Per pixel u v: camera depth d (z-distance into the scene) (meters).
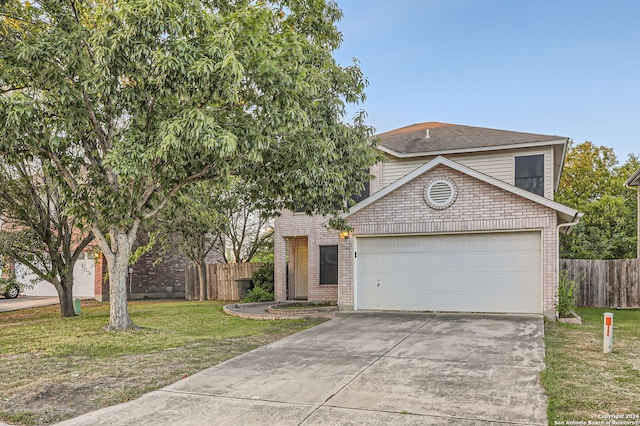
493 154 15.73
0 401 5.86
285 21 11.28
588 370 6.72
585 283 16.69
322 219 17.16
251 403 5.59
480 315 11.85
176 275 25.08
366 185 16.61
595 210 23.69
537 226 11.71
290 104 9.20
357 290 13.52
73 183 10.53
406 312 12.78
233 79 8.08
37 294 25.66
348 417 5.04
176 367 7.38
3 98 7.91
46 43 8.45
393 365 7.19
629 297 16.12
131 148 8.59
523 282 12.01
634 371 6.66
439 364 7.18
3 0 9.16
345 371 6.91
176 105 9.38
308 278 17.38
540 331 9.57
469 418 4.92
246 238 25.28
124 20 8.26
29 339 9.98
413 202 12.95
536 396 5.58
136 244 22.77
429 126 20.55
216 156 9.10
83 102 9.16
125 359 7.96
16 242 13.44
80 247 15.01
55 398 5.95
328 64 11.38
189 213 18.28
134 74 8.69
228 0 9.65
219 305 18.52
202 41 8.45
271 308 14.98
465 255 12.57
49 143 9.16
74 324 12.32
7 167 13.62
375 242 13.45
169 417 5.20
